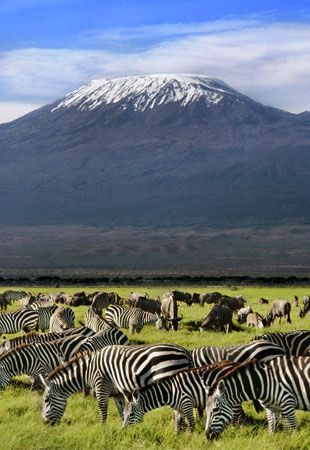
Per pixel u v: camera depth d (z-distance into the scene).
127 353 16.48
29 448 14.66
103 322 26.69
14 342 21.83
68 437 15.34
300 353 19.69
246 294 69.81
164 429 15.95
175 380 15.45
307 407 14.86
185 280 104.94
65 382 16.81
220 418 14.64
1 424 16.61
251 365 15.15
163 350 16.28
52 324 27.80
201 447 14.42
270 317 40.16
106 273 170.00
